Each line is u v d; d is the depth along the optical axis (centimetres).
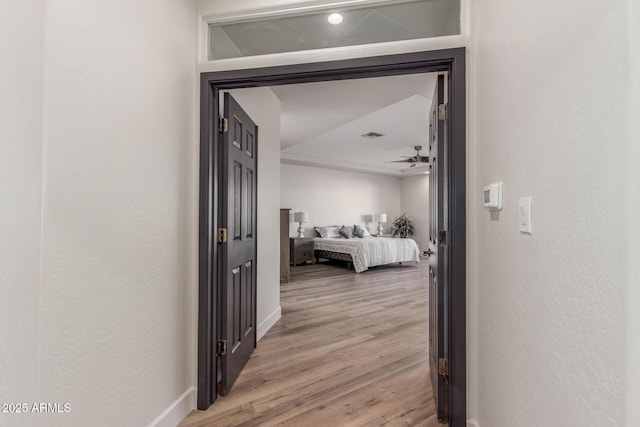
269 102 315
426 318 356
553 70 85
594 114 68
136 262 142
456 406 159
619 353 60
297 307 401
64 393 108
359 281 573
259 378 219
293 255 754
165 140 161
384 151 709
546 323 88
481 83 150
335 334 305
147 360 148
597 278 67
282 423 171
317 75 178
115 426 130
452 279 162
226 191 198
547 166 88
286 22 181
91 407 118
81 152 114
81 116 114
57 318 105
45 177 101
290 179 820
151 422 151
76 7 112
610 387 62
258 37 184
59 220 106
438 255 176
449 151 167
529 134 99
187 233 180
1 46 87
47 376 101
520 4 106
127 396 136
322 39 177
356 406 186
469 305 159
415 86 292
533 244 96
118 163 131
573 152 76
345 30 175
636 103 55
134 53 140
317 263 809
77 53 112
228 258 201
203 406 182
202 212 185
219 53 188
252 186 261
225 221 197
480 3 152
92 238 119
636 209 55
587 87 70
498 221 127
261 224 302
